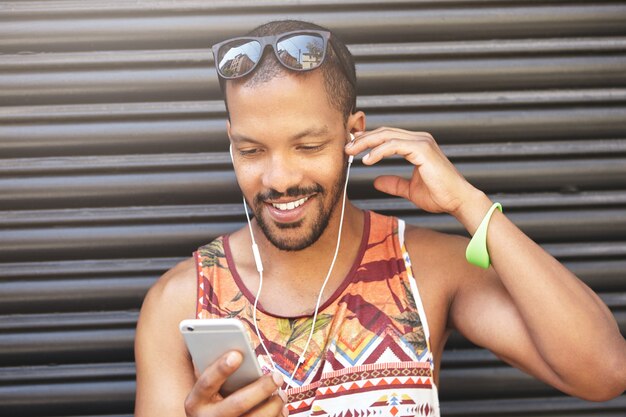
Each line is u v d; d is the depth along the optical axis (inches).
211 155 118.9
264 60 82.6
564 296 84.5
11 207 118.6
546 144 119.6
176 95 117.7
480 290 92.1
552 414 122.3
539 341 85.7
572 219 120.1
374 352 87.7
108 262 120.1
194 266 94.9
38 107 117.5
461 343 121.3
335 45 86.2
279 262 92.3
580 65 118.1
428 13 117.0
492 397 122.5
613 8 117.4
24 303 119.7
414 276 92.6
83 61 116.7
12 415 121.5
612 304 122.0
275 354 88.5
